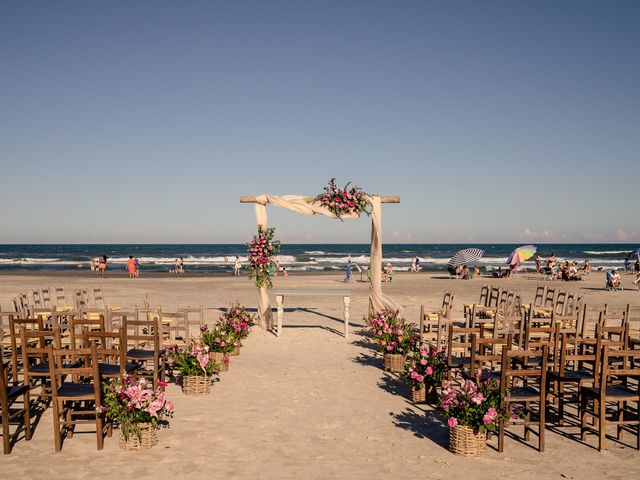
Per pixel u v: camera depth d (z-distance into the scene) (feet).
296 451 18.44
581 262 212.43
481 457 18.17
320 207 42.34
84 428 20.27
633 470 17.15
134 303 60.64
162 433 19.99
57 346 20.76
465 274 108.68
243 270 155.02
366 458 17.94
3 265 179.42
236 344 34.50
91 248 409.90
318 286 87.76
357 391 26.43
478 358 19.34
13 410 22.16
